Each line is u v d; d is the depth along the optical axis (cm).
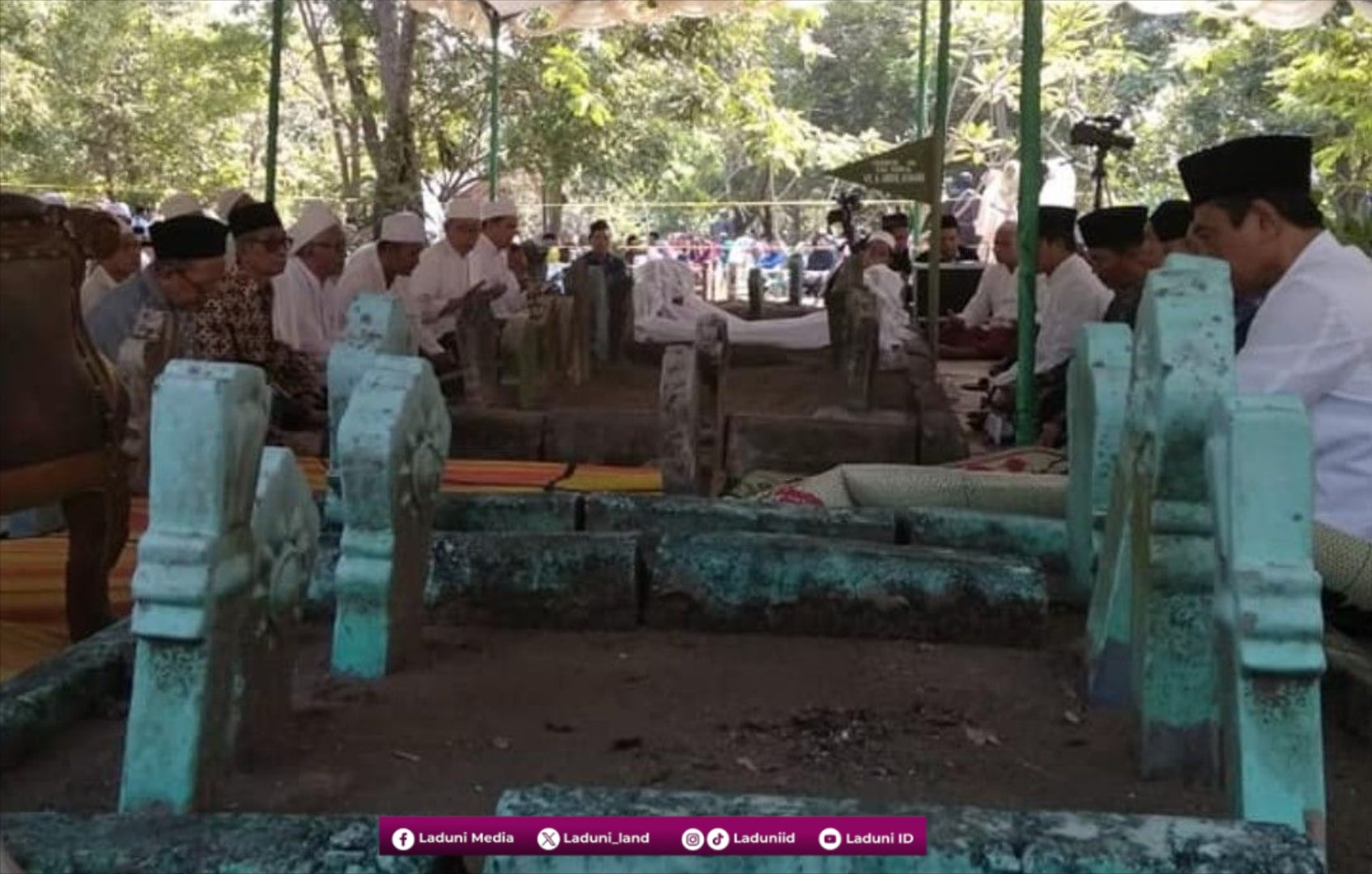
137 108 2575
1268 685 211
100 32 2553
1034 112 657
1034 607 337
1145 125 2781
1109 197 2181
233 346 620
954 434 642
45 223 361
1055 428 684
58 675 273
